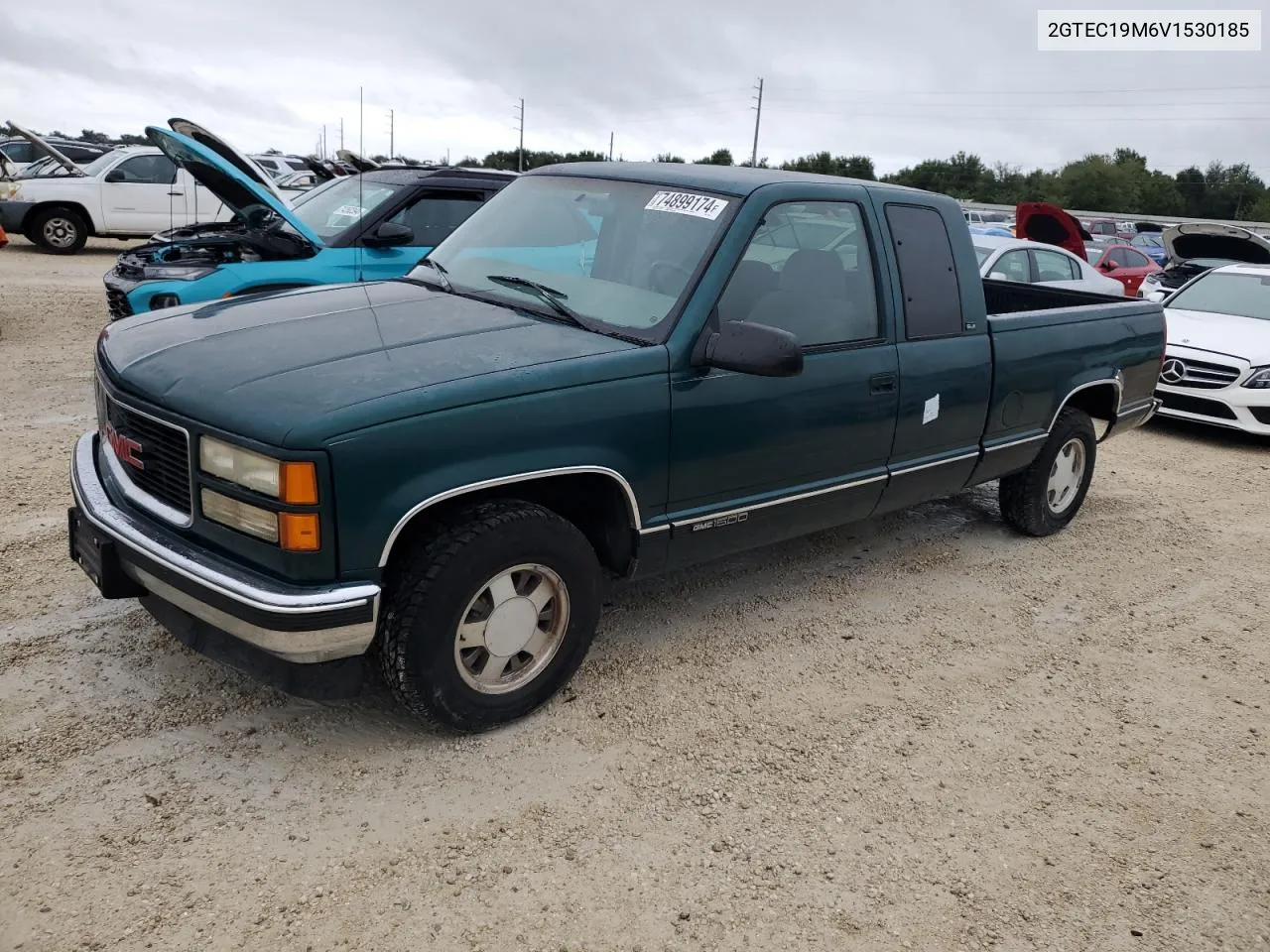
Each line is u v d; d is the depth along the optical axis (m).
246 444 2.86
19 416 6.86
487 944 2.59
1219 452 8.74
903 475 4.63
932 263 4.63
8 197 16.22
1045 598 5.13
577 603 3.55
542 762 3.38
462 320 3.68
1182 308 10.47
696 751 3.52
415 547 3.19
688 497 3.77
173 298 6.98
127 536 3.12
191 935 2.53
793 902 2.83
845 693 4.01
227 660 3.13
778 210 3.98
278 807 3.04
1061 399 5.46
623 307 3.75
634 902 2.78
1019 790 3.45
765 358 3.43
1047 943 2.77
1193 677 4.39
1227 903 2.98
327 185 8.52
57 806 2.95
